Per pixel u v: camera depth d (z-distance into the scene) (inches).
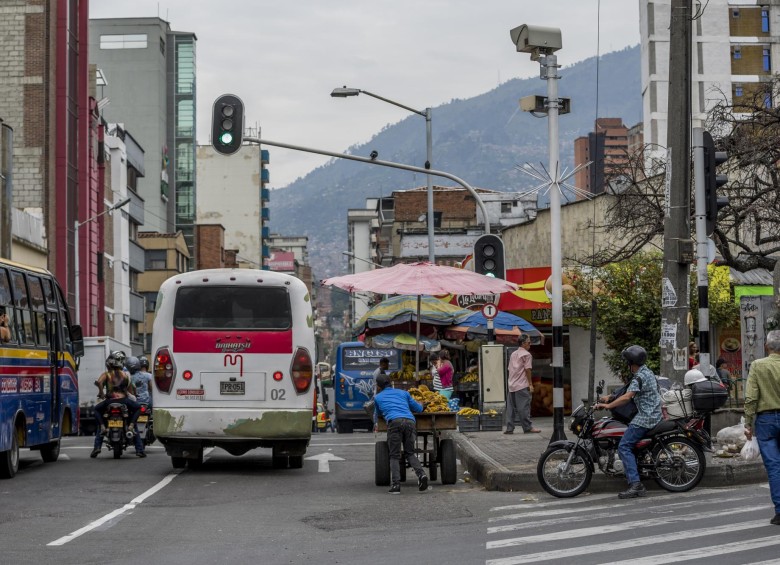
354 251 6471.5
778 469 462.3
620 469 595.2
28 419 778.8
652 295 1187.3
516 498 599.2
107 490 654.5
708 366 661.9
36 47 2246.6
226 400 757.3
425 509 557.6
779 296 820.6
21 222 1975.9
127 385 926.4
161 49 4458.7
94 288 2549.2
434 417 689.6
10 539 457.1
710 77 3703.3
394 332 1173.7
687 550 394.3
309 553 417.4
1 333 720.3
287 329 762.2
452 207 4286.4
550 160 757.9
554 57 761.0
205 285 762.8
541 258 2055.9
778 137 1016.2
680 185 672.4
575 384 1441.9
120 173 3068.4
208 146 5777.6
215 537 464.1
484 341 1221.1
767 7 3732.8
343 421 1707.7
